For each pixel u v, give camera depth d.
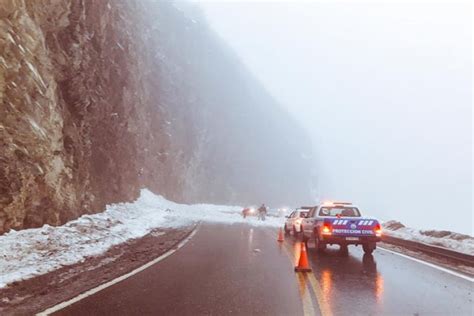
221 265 12.11
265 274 10.84
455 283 9.93
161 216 30.67
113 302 7.72
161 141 55.81
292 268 11.88
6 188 12.88
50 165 15.98
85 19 24.59
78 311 7.11
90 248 13.31
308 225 17.64
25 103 15.20
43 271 9.84
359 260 13.73
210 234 21.72
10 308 7.14
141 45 49.19
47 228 14.44
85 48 23.45
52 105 17.31
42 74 17.20
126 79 35.78
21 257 10.86
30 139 14.81
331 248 17.73
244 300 8.08
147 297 8.15
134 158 39.03
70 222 17.09
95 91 26.44
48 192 15.57
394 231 24.72
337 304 7.85
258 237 21.53
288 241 20.28
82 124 21.86
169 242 17.06
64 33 21.14
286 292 8.80
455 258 13.26
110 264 11.41
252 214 54.28
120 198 31.27
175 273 10.62
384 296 8.54
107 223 19.41
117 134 31.88
